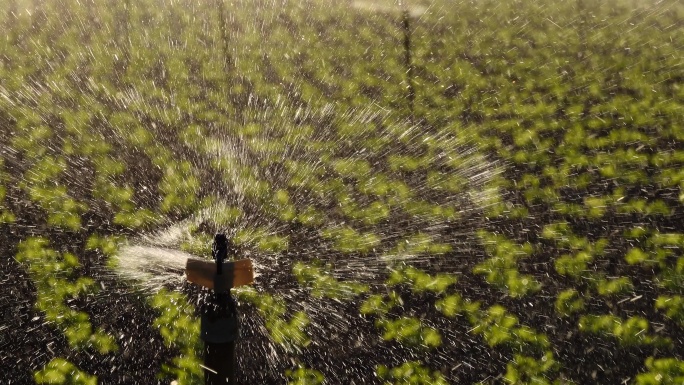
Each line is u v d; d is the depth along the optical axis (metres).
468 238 6.77
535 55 12.05
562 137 8.96
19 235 6.84
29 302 5.88
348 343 5.43
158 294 5.89
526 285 6.02
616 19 13.82
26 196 7.58
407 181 7.96
